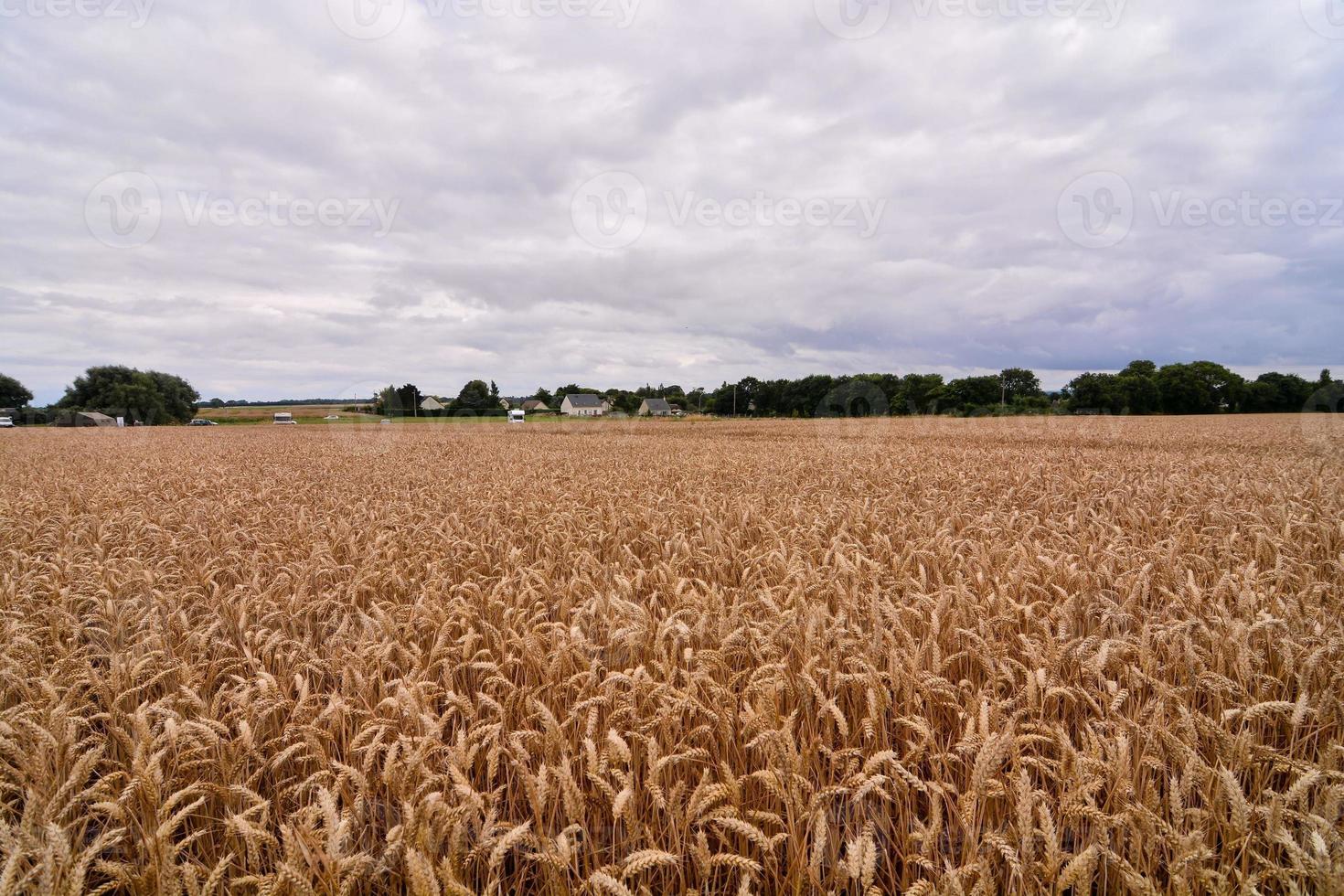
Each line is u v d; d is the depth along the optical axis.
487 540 7.02
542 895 2.49
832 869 2.50
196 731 2.91
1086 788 2.36
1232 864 2.27
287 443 31.98
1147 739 2.91
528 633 3.70
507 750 2.89
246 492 11.32
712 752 3.17
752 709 2.88
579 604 4.80
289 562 5.95
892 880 2.59
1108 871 2.56
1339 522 6.48
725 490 11.62
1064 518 7.64
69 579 5.36
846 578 4.82
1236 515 7.42
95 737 3.04
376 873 2.34
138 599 4.74
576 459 18.84
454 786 2.37
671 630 3.72
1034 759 2.66
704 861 2.22
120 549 6.79
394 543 6.52
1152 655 3.46
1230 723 3.21
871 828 2.30
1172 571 4.96
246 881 2.37
